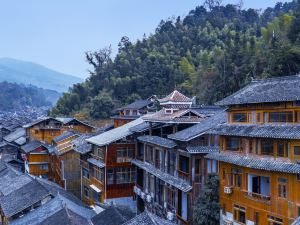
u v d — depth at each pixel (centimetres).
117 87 11819
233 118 3066
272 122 2680
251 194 2747
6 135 10750
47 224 2998
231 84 7094
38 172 7281
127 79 11825
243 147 2869
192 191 3341
